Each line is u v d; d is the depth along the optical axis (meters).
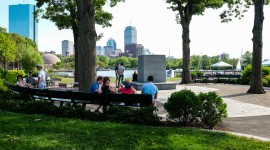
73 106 11.20
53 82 29.78
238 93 23.23
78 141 7.63
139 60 28.14
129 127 9.14
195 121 10.05
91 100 11.21
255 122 11.55
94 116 10.40
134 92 13.73
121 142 7.55
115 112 10.36
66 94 11.80
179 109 9.93
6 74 19.81
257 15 23.56
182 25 35.97
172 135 8.27
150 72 26.92
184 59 36.06
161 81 27.17
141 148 7.09
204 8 35.81
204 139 7.97
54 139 7.80
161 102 17.34
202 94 10.28
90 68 15.84
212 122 9.97
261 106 16.17
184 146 7.29
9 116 10.70
